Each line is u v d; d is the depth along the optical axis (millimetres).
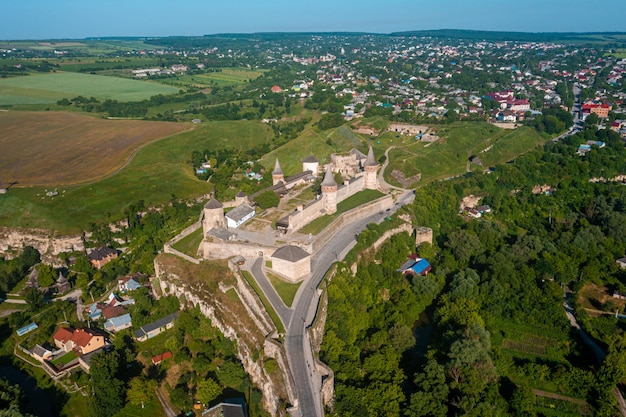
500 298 170750
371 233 193500
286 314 142500
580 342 155000
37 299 182625
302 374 120375
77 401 137500
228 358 145125
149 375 144875
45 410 134875
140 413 131000
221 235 184750
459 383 128875
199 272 175000
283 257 160625
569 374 136750
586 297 182500
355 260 179125
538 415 127562
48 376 147875
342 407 117625
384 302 172375
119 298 184625
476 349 133000
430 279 178125
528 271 183500
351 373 130500
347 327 144625
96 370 135375
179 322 163000
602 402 128500
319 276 163125
